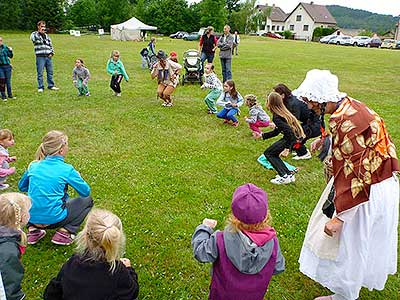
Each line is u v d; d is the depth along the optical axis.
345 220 2.38
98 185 4.66
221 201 4.43
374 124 2.28
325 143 3.23
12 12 51.19
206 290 3.04
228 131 7.01
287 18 84.25
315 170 5.42
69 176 3.33
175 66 8.49
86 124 7.11
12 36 38.56
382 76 15.37
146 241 3.60
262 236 2.14
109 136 6.51
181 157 5.68
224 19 59.62
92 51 22.78
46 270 3.16
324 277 2.65
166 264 3.31
